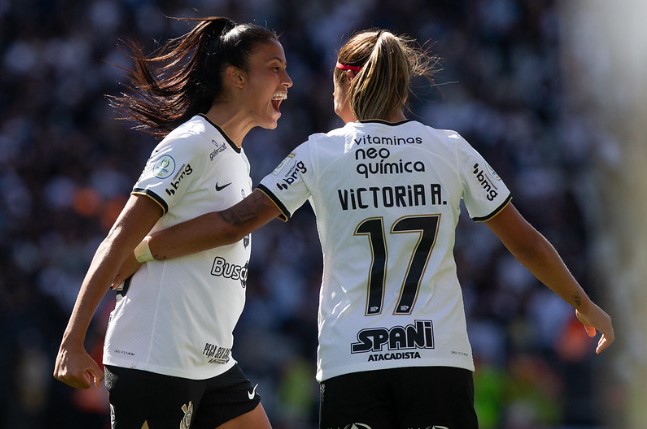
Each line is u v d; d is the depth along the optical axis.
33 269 45.94
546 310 42.72
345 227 12.77
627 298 18.45
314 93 55.44
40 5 59.66
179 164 13.66
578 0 53.28
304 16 59.12
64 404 38.06
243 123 14.66
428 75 14.66
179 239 13.43
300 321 43.47
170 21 58.72
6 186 50.91
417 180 12.84
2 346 39.47
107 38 58.06
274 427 39.50
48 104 55.91
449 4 59.88
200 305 13.82
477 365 38.41
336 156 12.91
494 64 57.62
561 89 55.12
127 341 13.69
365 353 12.34
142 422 13.55
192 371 13.84
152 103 15.28
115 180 50.91
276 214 13.08
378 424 12.37
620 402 21.98
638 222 15.14
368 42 13.61
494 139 53.62
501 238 13.42
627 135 15.48
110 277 13.24
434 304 12.55
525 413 37.78
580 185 49.75
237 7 59.19
